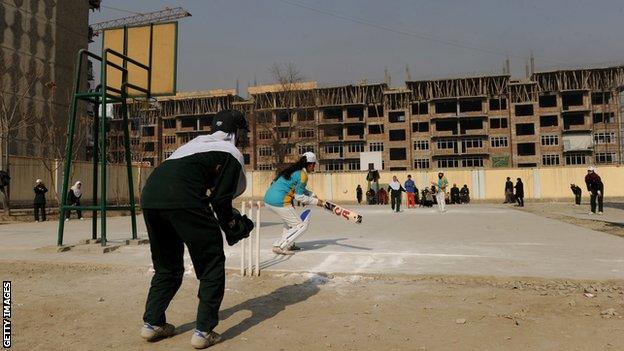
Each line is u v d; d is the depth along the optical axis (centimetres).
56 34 6184
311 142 7712
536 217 1673
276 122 6712
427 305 438
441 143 8575
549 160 8194
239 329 374
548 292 483
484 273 566
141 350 333
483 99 8512
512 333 357
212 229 342
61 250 797
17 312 429
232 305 447
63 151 3875
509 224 1348
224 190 337
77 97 873
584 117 8288
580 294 474
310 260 675
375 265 632
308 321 394
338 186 4516
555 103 8500
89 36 7075
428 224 1368
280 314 415
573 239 938
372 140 8731
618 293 476
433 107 8662
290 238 718
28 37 5803
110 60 995
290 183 720
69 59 6378
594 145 8069
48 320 405
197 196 336
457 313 411
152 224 347
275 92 7662
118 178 3344
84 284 547
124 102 942
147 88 990
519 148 8488
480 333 358
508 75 8456
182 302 462
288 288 512
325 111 8994
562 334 354
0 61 3384
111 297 484
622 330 361
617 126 8056
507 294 476
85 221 1839
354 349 327
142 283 552
